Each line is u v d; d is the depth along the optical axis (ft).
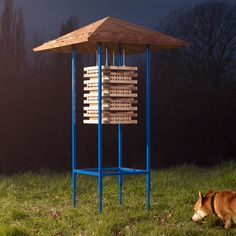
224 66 97.45
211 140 92.12
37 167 80.07
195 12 98.37
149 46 30.78
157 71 93.35
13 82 82.89
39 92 83.92
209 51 97.76
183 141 90.84
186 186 38.86
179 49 96.22
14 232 25.85
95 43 31.96
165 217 29.07
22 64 85.05
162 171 45.93
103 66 29.94
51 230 26.71
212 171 47.26
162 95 92.07
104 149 84.23
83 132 83.66
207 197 27.58
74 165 31.86
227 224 26.73
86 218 28.25
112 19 30.53
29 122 82.53
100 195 29.25
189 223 27.45
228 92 95.14
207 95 94.38
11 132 81.46
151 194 35.55
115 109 30.14
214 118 92.79
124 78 30.45
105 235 25.18
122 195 35.53
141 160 85.87
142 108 88.94
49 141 82.99
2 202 33.50
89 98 31.04
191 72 96.58
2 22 84.48
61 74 85.25
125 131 86.28
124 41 28.91
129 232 25.39
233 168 48.29
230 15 98.22
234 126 92.89
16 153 81.41
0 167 79.20
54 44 31.17
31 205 32.76
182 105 92.32
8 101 81.92
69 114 83.97
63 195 36.06
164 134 89.86
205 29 97.91
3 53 83.82
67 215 29.09
